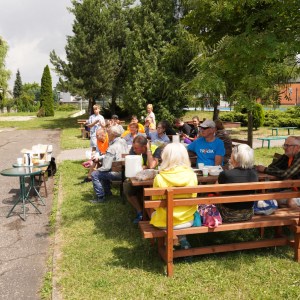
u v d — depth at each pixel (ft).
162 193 9.71
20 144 46.78
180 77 59.31
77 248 12.39
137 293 9.30
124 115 99.19
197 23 15.43
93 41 72.49
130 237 13.32
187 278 9.99
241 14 13.99
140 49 64.28
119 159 17.72
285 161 13.82
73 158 33.60
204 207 11.00
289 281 9.75
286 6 12.55
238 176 10.83
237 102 13.15
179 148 10.42
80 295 9.30
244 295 9.10
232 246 10.96
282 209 12.69
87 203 18.01
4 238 13.87
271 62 13.58
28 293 9.76
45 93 134.00
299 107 27.30
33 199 19.67
